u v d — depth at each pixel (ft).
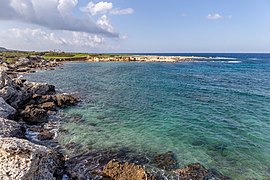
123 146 60.13
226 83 172.24
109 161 51.34
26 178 32.14
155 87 152.76
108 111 93.15
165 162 51.49
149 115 87.86
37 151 36.86
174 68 309.01
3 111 69.56
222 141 63.93
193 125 76.59
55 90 139.03
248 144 62.08
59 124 76.74
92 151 57.06
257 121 80.59
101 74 230.89
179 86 156.87
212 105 103.09
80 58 468.34
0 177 31.30
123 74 232.32
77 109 95.55
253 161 53.11
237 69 294.46
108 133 69.05
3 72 102.32
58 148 58.34
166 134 68.69
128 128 73.56
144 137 66.28
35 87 117.50
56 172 40.57
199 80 188.96
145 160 52.70
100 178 44.39
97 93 131.54
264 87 153.58
